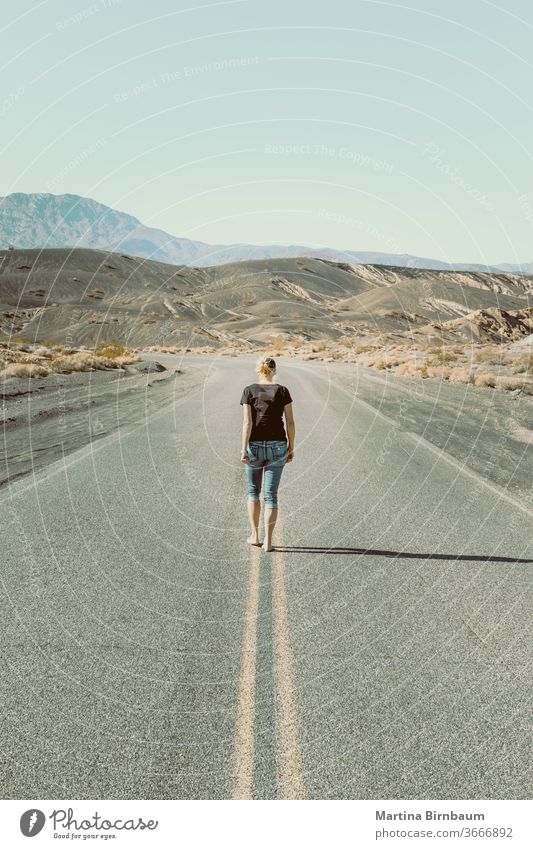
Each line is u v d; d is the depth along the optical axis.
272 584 5.36
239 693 3.67
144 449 11.53
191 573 5.60
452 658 4.11
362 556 6.09
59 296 193.62
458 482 9.05
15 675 3.87
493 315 88.25
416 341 79.62
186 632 4.46
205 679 3.83
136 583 5.35
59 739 3.26
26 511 7.47
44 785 2.96
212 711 3.50
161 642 4.30
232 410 17.48
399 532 6.84
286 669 3.96
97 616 4.70
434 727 3.38
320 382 27.31
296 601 5.01
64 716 3.45
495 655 4.15
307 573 5.63
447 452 11.30
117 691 3.69
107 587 5.25
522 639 4.39
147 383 26.39
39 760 3.11
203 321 162.75
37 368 27.34
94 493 8.36
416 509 7.69
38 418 15.72
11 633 4.43
